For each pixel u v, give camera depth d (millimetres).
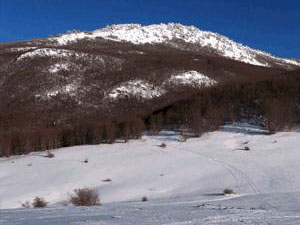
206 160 38219
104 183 34594
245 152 39594
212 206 15094
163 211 13469
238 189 27578
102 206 17750
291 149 38406
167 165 38062
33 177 38531
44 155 48156
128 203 19812
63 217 12492
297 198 17578
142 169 37688
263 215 11844
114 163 40656
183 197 24188
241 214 12125
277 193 21141
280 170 32031
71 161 43250
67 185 34531
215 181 31188
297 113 49781
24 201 30297
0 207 29016
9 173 41312
